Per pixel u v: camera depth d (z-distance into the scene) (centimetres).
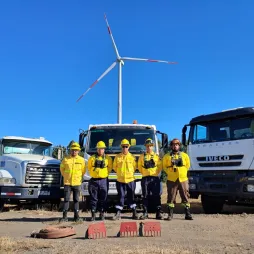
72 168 939
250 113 1037
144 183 977
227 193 1061
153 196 978
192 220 938
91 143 1198
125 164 971
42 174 1306
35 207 1386
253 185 1010
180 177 951
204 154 1143
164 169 975
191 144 1193
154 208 1105
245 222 891
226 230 781
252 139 1023
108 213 1145
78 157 954
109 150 1174
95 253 568
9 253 586
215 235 725
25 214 1154
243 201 1078
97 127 1214
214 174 1104
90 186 954
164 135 1220
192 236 714
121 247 611
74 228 827
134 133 1206
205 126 1165
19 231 814
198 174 1154
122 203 969
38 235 724
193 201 1692
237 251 580
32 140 1438
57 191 1331
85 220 953
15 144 1410
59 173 1342
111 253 563
